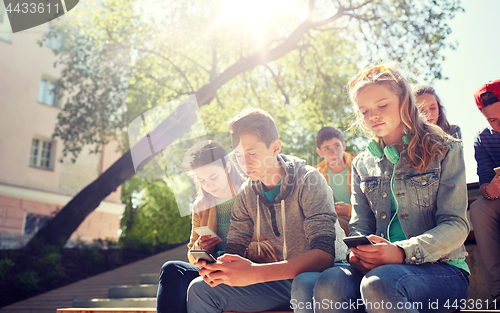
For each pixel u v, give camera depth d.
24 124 10.98
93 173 12.36
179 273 1.52
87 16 10.70
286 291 1.37
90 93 10.84
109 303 4.57
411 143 1.27
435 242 1.10
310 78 10.97
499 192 1.68
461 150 1.25
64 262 8.46
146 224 13.19
